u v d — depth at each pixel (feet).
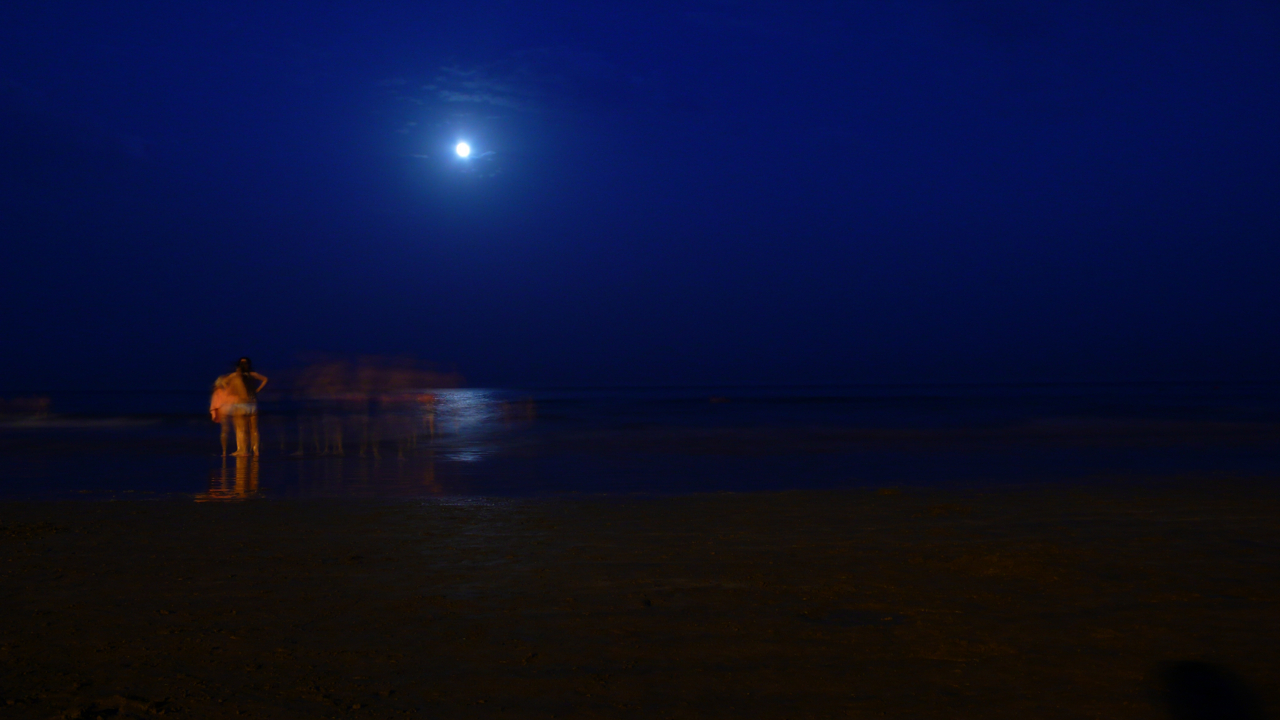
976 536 21.77
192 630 13.76
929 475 37.70
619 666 12.19
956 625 14.07
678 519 24.41
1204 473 37.86
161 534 22.02
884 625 14.11
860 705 10.70
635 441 56.90
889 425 73.46
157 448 52.08
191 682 11.42
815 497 28.99
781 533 22.26
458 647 13.00
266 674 11.78
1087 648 12.87
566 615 14.73
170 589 16.38
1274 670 11.88
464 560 19.01
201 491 31.94
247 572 17.80
